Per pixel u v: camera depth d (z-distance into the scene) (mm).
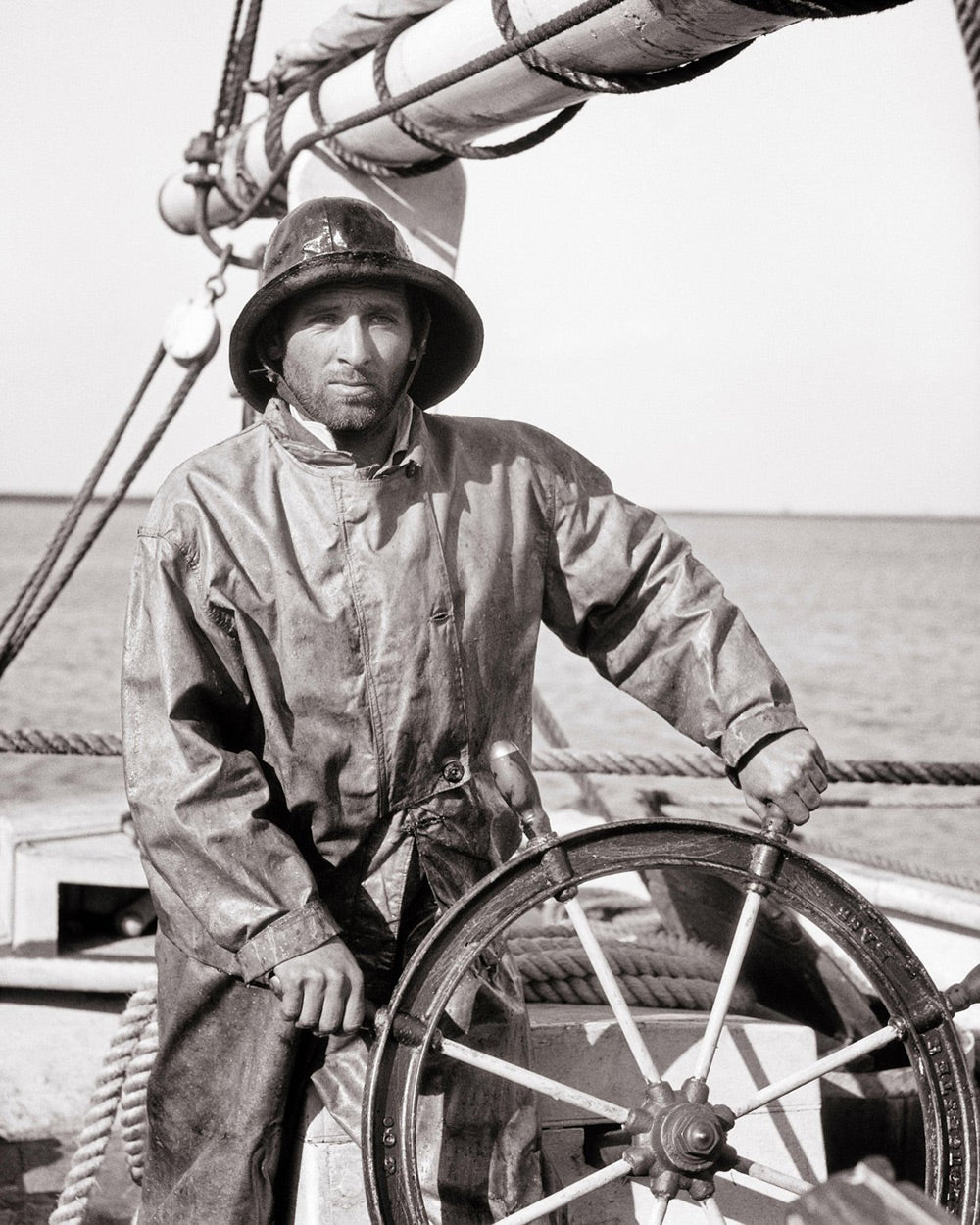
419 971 2471
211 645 2666
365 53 4371
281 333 2781
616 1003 2545
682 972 3439
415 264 2666
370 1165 2387
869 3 2699
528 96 3645
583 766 4637
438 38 3744
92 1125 3639
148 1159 2824
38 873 4484
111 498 5121
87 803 5453
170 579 2643
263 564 2656
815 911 2627
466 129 4027
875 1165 1688
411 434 2744
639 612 2906
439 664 2680
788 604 50156
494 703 2771
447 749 2707
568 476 2939
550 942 3543
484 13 3541
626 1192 2961
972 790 14180
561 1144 2977
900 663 30719
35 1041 4473
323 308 2666
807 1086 3082
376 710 2656
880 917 2645
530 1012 3152
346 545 2664
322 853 2725
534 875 2535
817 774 2738
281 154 4707
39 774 15609
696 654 2844
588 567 2893
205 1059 2717
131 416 5109
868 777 4402
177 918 2639
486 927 2504
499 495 2834
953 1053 2633
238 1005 2678
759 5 2711
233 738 2760
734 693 2811
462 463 2828
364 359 2645
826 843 5352
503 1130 2715
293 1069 2693
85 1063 4453
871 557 91062
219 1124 2711
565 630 2969
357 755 2668
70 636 35500
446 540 2738
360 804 2688
